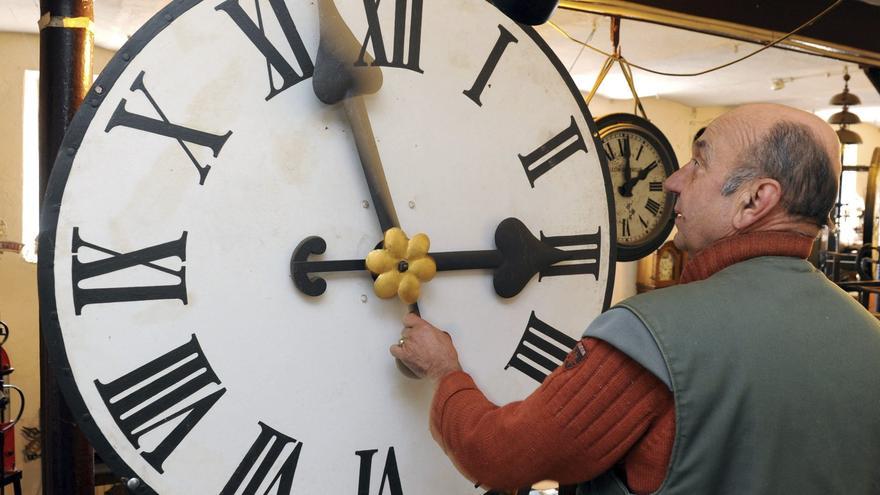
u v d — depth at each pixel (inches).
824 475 39.0
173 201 45.9
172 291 46.1
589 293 60.1
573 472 40.8
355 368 51.6
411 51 52.5
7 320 166.2
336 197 50.3
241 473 48.5
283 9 48.4
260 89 47.9
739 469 38.7
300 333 49.8
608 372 39.8
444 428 46.4
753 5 115.2
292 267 48.7
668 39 172.6
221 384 47.6
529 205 57.2
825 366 39.9
